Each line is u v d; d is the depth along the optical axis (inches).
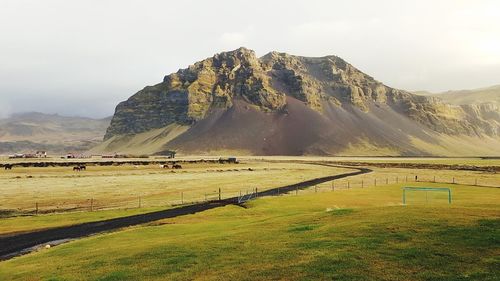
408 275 735.1
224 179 5211.6
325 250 924.0
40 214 2554.1
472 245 882.1
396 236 990.4
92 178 5172.2
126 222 2191.2
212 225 1742.1
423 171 6963.6
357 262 818.2
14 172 6181.1
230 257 951.0
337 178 5359.3
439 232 997.8
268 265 851.4
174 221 2154.3
